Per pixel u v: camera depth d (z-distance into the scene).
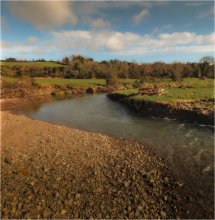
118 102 48.97
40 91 65.69
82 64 112.56
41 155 19.14
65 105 48.12
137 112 37.00
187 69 90.88
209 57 87.00
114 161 18.11
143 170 16.59
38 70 101.56
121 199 13.20
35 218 11.67
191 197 13.38
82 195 13.55
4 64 109.31
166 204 12.80
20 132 25.53
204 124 27.66
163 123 29.48
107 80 77.88
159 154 19.55
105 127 29.12
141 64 106.62
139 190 14.06
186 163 17.69
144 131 26.50
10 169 16.66
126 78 99.50
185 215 11.98
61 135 24.73
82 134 25.33
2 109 44.44
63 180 15.16
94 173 16.09
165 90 44.50
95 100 54.62
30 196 13.34
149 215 11.95
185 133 24.92
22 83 66.19
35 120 32.66
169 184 14.74
